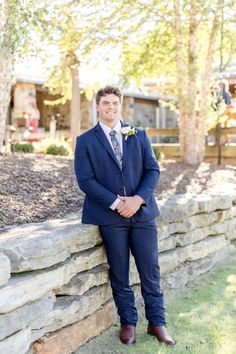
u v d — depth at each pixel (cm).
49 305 274
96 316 322
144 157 323
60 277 281
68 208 402
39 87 1475
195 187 580
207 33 815
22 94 1338
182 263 430
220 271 470
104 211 311
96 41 750
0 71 502
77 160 313
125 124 322
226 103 867
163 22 764
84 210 326
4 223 335
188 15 732
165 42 807
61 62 798
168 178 618
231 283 431
